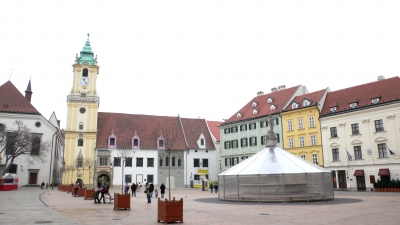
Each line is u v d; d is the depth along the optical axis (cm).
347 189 5678
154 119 9019
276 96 7638
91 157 7712
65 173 7456
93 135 7825
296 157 3703
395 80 5600
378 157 5350
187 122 9275
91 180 7575
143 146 8162
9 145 6341
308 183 3331
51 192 5359
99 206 2839
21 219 1947
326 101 6456
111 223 1806
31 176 7475
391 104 5256
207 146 8769
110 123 8456
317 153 6244
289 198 3259
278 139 6969
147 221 1898
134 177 7894
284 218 2005
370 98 5669
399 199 3400
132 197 4378
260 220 1930
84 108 7931
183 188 8106
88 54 8312
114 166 7812
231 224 1777
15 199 3628
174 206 1825
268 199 3297
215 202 3391
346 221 1833
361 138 5606
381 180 5166
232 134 7988
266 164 3509
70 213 2286
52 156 7750
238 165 3803
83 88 8012
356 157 5653
